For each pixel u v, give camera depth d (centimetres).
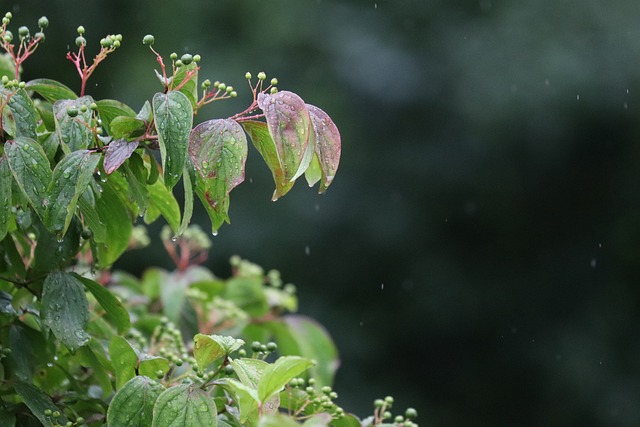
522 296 1301
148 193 256
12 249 256
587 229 1339
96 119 234
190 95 231
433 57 1265
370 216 1231
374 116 1253
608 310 1312
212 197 220
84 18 1123
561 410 1262
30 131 234
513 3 1295
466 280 1278
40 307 245
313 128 222
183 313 391
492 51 1261
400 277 1246
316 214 1202
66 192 221
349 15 1279
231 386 211
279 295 443
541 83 1246
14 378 252
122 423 218
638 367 1277
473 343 1278
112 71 1145
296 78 1227
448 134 1266
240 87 1178
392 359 1244
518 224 1308
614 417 1249
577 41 1265
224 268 1147
